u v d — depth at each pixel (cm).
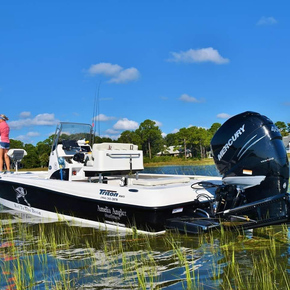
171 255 380
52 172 667
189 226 422
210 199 473
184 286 297
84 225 528
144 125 7300
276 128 418
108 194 493
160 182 508
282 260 351
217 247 404
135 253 391
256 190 411
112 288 299
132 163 561
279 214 382
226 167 428
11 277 331
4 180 670
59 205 568
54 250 411
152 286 300
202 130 6506
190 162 4969
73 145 665
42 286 308
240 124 420
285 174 405
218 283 300
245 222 399
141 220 457
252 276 313
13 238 469
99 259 375
